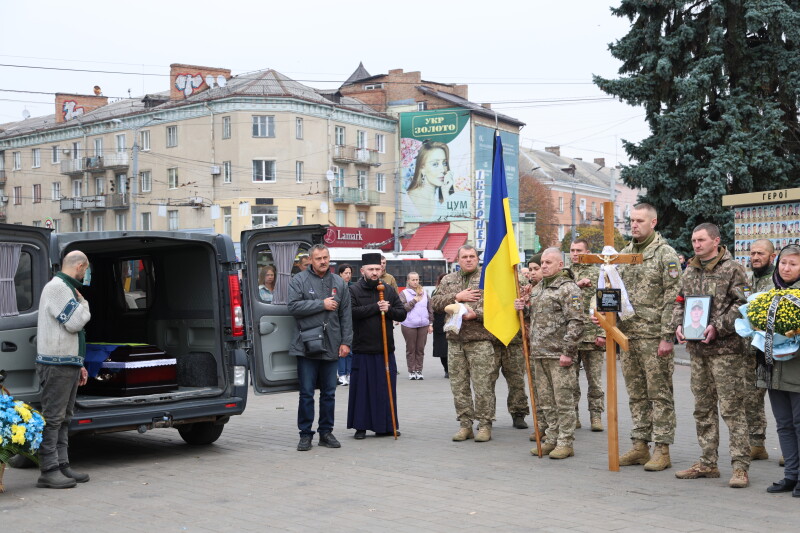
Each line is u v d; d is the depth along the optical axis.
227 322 9.13
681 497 6.64
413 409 11.90
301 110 56.06
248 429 10.57
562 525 5.85
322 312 9.13
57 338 7.45
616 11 22.25
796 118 21.80
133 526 6.09
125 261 10.38
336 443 9.20
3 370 7.78
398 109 66.06
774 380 6.62
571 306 8.16
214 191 56.09
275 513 6.37
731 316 6.91
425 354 22.44
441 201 62.66
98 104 69.44
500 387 14.38
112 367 8.90
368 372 9.70
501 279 8.88
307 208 56.62
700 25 21.28
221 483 7.49
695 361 7.24
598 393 9.95
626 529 5.73
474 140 62.56
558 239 83.19
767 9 20.30
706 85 20.56
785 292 6.54
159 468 8.25
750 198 14.45
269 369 9.31
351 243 56.88
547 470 7.78
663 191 21.38
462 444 9.22
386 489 7.10
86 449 9.41
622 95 21.91
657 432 7.68
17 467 8.34
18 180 70.19
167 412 8.48
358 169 61.16
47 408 7.45
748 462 7.00
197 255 9.51
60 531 6.00
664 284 7.58
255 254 9.37
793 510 6.18
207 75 59.50
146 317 10.16
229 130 55.19
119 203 61.47
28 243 8.01
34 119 75.56
